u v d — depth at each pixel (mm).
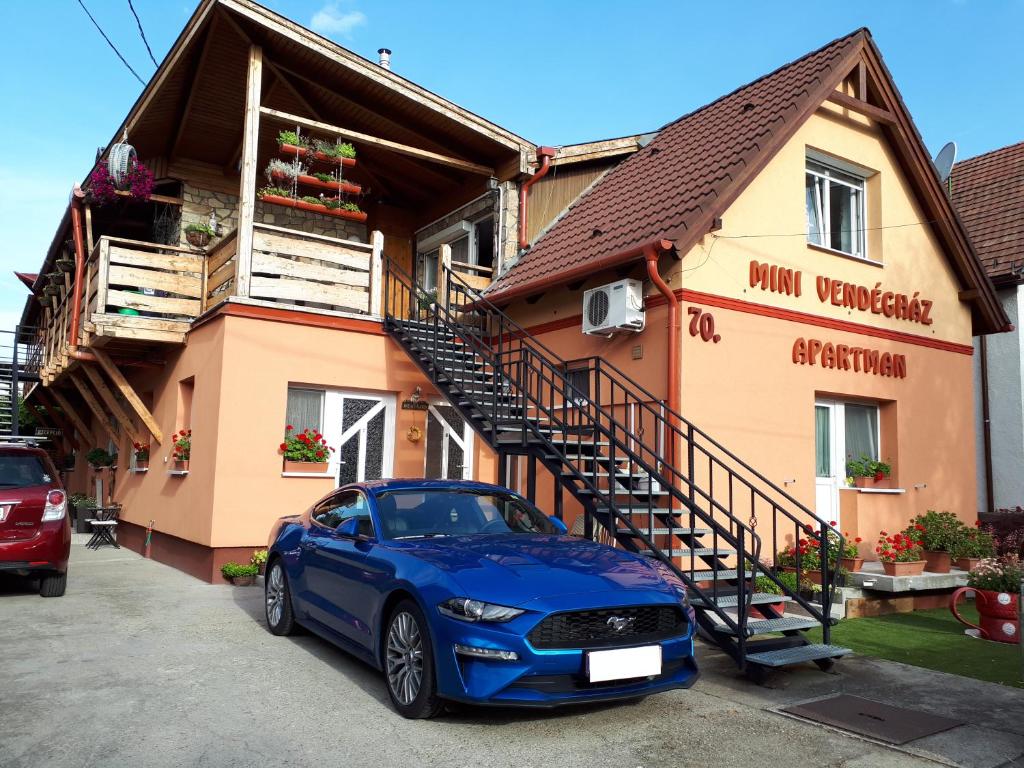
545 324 11141
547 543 5551
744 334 9562
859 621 8312
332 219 15133
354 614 5504
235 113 12844
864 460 10969
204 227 12586
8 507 7945
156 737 4367
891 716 5047
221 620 7414
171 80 11555
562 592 4547
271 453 9828
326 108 13055
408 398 11062
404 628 4910
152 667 5766
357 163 14289
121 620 7352
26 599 8367
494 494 6543
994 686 5793
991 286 12500
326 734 4461
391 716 4785
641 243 8992
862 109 10922
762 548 9484
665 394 9055
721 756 4293
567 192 13281
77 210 12578
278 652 6270
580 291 10531
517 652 4301
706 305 9242
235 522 9492
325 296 10586
